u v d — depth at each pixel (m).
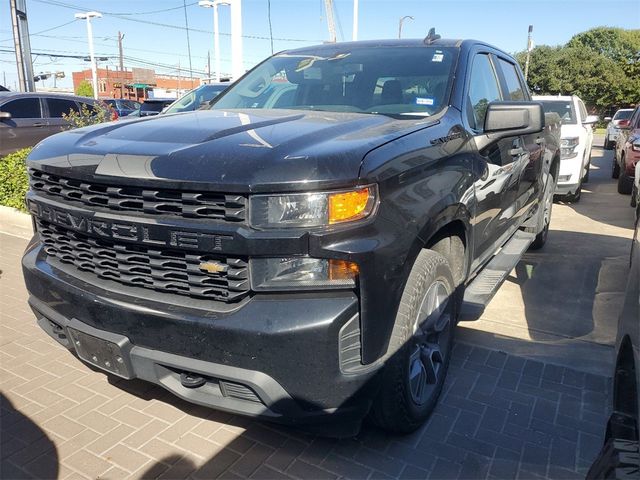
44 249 3.10
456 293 3.29
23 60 16.52
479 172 3.38
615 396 2.40
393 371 2.57
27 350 3.88
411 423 2.85
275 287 2.27
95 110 11.85
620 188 10.80
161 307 2.44
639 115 10.95
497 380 3.53
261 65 4.48
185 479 2.63
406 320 2.61
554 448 2.88
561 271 5.75
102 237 2.56
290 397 2.30
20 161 7.25
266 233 2.23
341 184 2.24
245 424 3.05
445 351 3.13
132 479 2.62
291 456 2.80
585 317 4.56
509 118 3.31
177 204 2.36
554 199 10.05
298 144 2.44
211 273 2.37
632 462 1.93
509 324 4.40
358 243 2.26
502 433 2.99
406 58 3.92
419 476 2.66
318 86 3.88
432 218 2.69
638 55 52.00
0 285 5.12
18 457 2.77
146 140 2.67
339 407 2.34
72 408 3.18
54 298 2.81
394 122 3.06
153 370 2.51
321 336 2.22
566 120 9.95
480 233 3.62
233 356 2.30
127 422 3.06
